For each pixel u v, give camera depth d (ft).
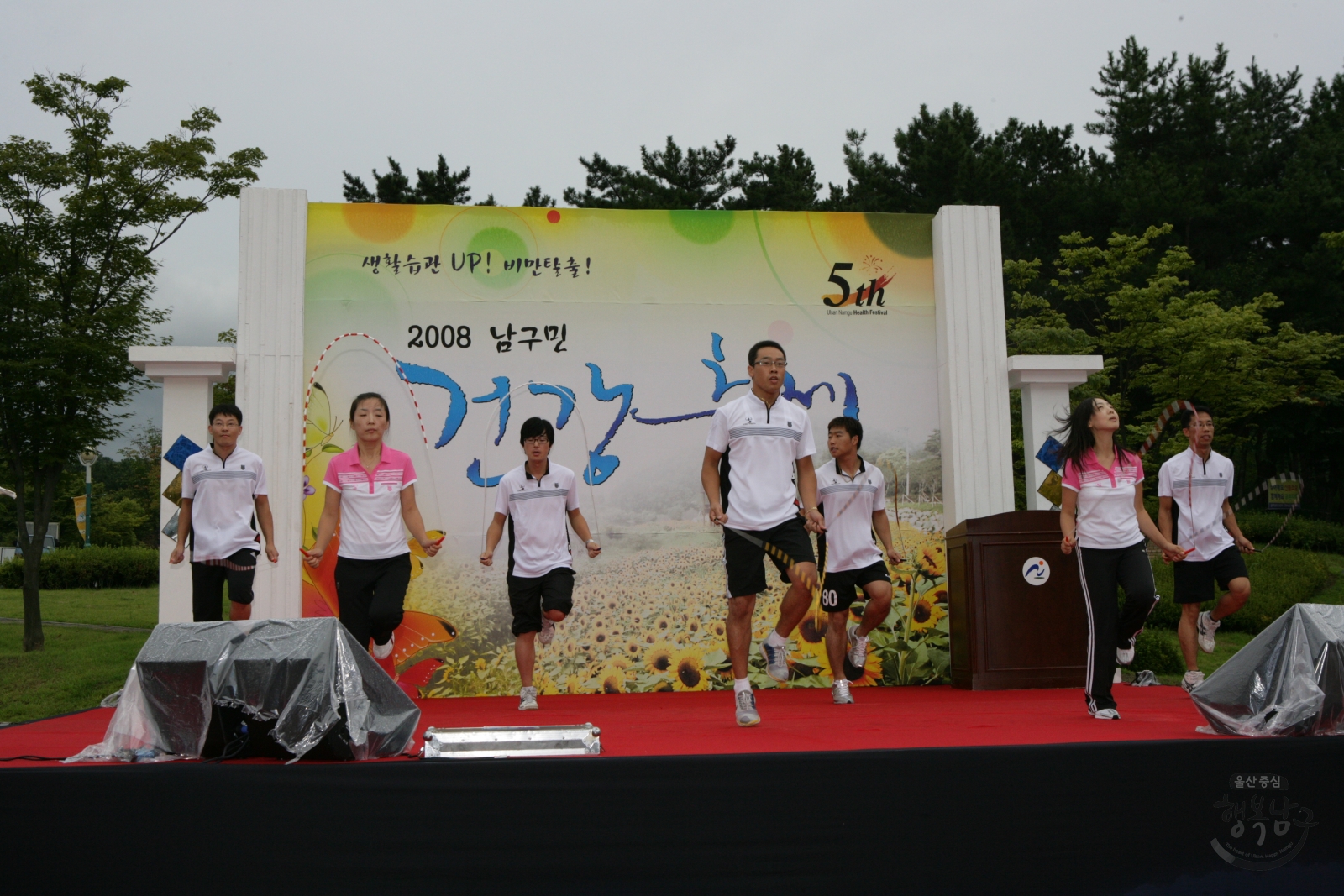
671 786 10.58
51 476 48.47
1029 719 15.97
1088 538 16.43
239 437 24.35
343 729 11.02
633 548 25.61
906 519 26.43
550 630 20.77
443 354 25.70
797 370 26.58
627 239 26.48
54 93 44.91
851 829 10.74
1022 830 10.96
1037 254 75.87
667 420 26.11
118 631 56.85
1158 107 87.15
